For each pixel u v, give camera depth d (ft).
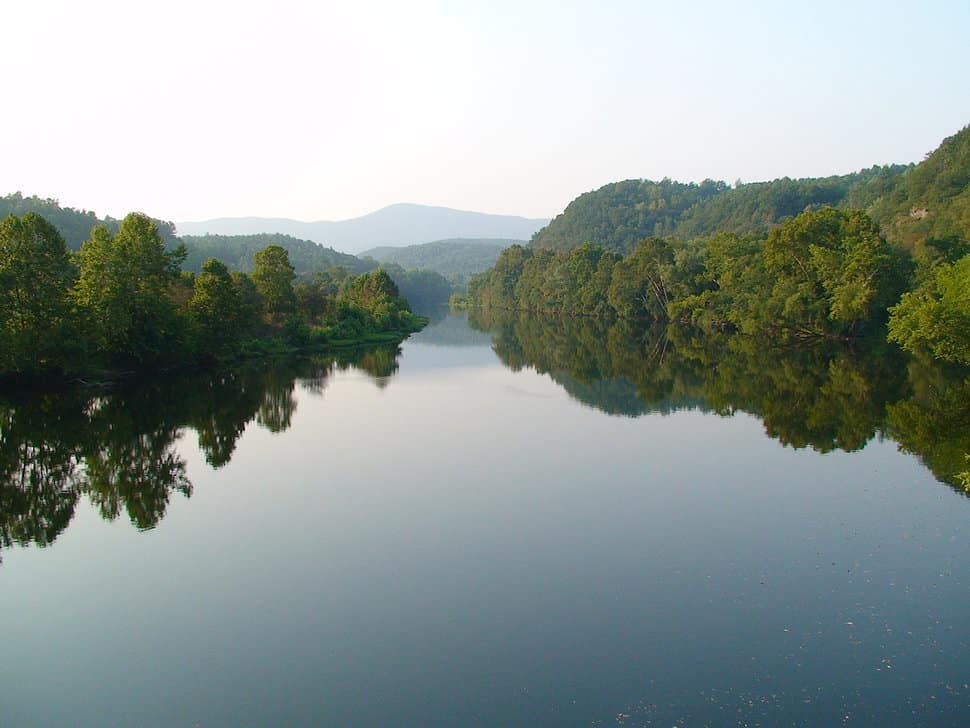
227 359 240.73
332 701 50.72
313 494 96.32
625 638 58.34
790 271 260.83
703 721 47.57
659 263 371.15
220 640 59.31
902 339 179.42
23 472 107.45
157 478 104.32
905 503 86.79
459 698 50.70
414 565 73.31
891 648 55.72
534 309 567.59
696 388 176.14
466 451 118.11
